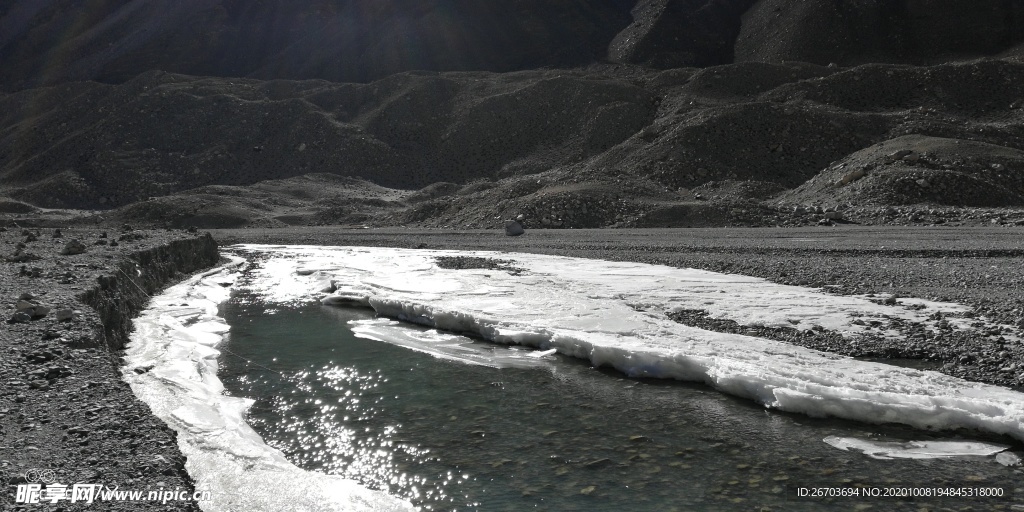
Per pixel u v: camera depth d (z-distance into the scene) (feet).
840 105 283.59
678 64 515.09
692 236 106.11
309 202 278.87
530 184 188.96
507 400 29.25
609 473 21.47
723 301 46.24
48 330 28.94
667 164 226.79
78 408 20.75
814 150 230.89
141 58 608.60
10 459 16.78
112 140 365.61
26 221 231.30
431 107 389.80
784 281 54.95
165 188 331.36
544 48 586.04
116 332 38.73
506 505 19.35
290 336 43.60
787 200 175.52
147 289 56.54
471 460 22.71
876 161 170.30
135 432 18.93
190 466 20.39
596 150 313.53
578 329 38.91
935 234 93.56
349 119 395.34
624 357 33.06
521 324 40.68
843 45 472.03
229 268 88.07
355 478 21.42
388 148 357.00
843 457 22.30
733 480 20.74
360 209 260.42
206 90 416.46
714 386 30.22
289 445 24.25
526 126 349.61
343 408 28.48
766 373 28.76
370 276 67.15
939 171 149.69
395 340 41.88
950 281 50.67
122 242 75.92
